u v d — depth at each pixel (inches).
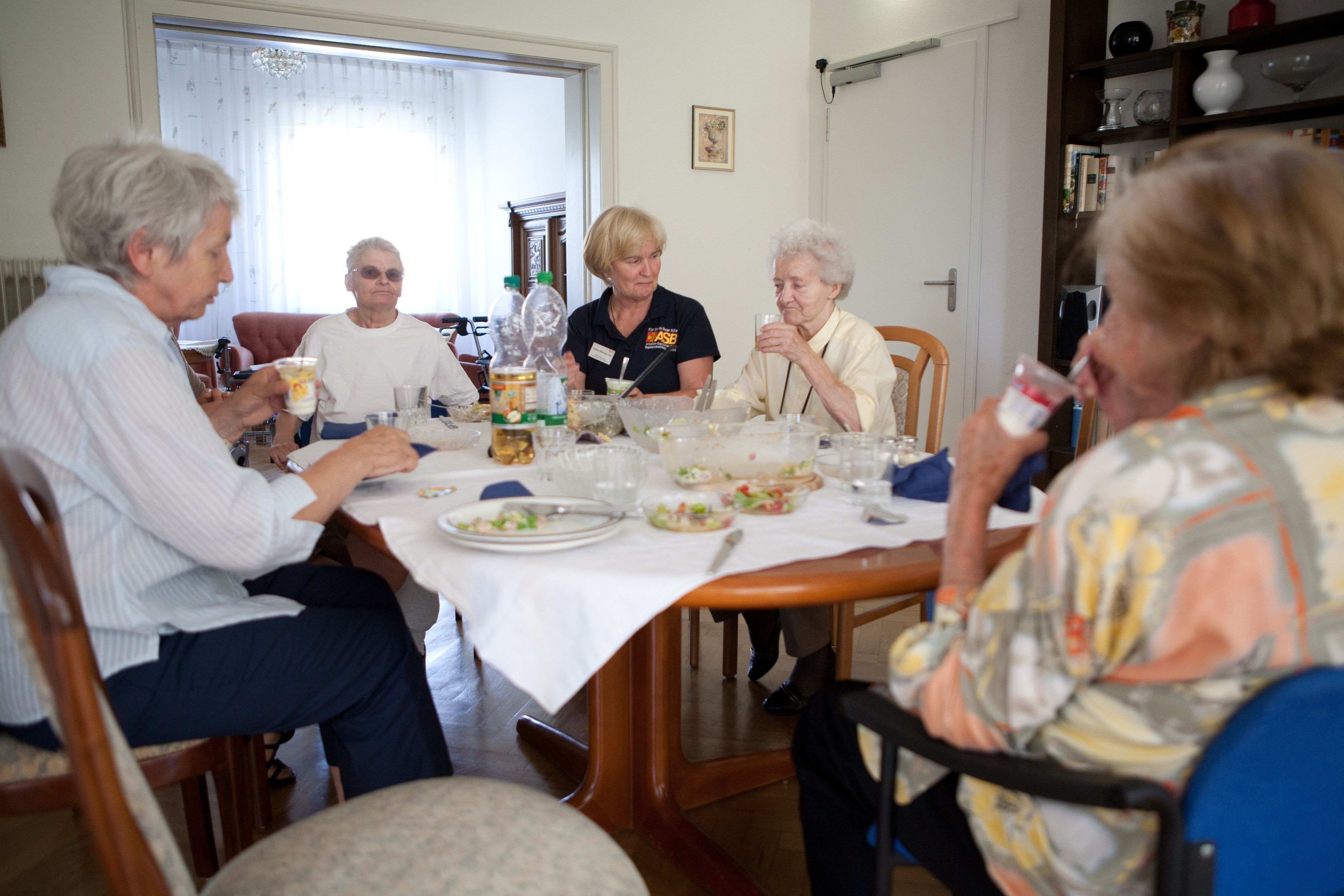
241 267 339.6
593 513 49.6
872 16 199.0
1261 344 26.6
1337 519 25.1
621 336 113.0
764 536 47.0
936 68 186.4
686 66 200.8
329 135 348.5
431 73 361.7
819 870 43.4
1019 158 173.3
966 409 187.3
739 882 60.8
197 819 61.2
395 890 34.0
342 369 117.5
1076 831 30.4
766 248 99.4
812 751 44.9
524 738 85.4
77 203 49.2
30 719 45.6
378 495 57.6
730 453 60.4
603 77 191.8
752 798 76.0
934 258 191.0
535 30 184.2
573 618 39.7
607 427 80.4
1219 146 28.6
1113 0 158.9
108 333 45.5
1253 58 140.7
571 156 205.2
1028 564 28.9
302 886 34.3
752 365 103.3
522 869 35.4
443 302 373.1
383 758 53.9
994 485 34.8
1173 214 27.6
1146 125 146.7
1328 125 131.6
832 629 88.0
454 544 45.4
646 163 199.2
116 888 29.5
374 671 52.9
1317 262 25.8
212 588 53.9
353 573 66.6
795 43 212.7
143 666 47.5
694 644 102.1
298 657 50.4
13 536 27.6
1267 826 27.5
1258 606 25.0
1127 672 27.5
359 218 356.2
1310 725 25.4
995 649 29.4
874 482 53.9
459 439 75.7
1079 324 152.7
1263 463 25.4
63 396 44.9
